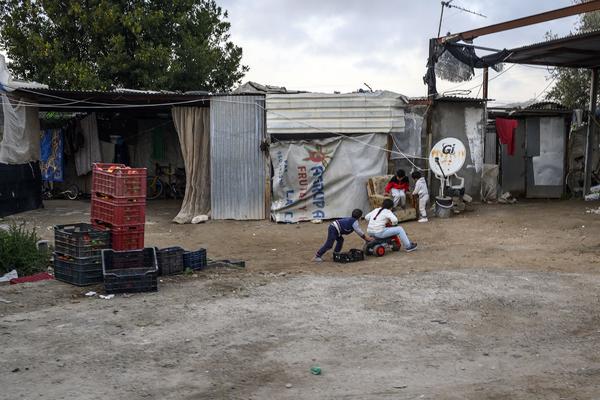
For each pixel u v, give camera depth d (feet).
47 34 76.43
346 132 49.49
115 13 73.92
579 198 59.16
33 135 55.42
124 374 16.58
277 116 48.83
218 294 24.93
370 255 35.35
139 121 69.36
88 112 66.39
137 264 26.71
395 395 15.26
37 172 56.95
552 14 45.39
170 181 69.82
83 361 17.52
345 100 49.21
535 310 22.58
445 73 53.31
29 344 18.93
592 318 21.62
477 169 54.24
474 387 15.79
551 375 16.65
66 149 67.41
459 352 18.40
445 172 48.52
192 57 80.18
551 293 24.76
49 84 74.64
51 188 69.21
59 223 48.55
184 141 51.57
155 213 56.54
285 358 17.85
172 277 28.22
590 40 45.85
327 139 49.26
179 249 29.55
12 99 51.72
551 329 20.52
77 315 21.97
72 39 76.95
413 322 21.21
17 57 76.95
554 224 43.52
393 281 26.94
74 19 75.56
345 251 38.22
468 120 53.52
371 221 35.81
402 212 46.65
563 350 18.58
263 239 43.37
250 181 50.39
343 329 20.44
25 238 31.42
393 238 36.19
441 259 33.06
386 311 22.48
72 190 68.74
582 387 15.80
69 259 26.84
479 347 18.85
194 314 22.06
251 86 58.03
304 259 35.83
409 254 35.22
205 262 30.30
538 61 55.36
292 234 44.80
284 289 25.70
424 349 18.63
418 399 15.01
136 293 25.11
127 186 28.96
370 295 24.62
